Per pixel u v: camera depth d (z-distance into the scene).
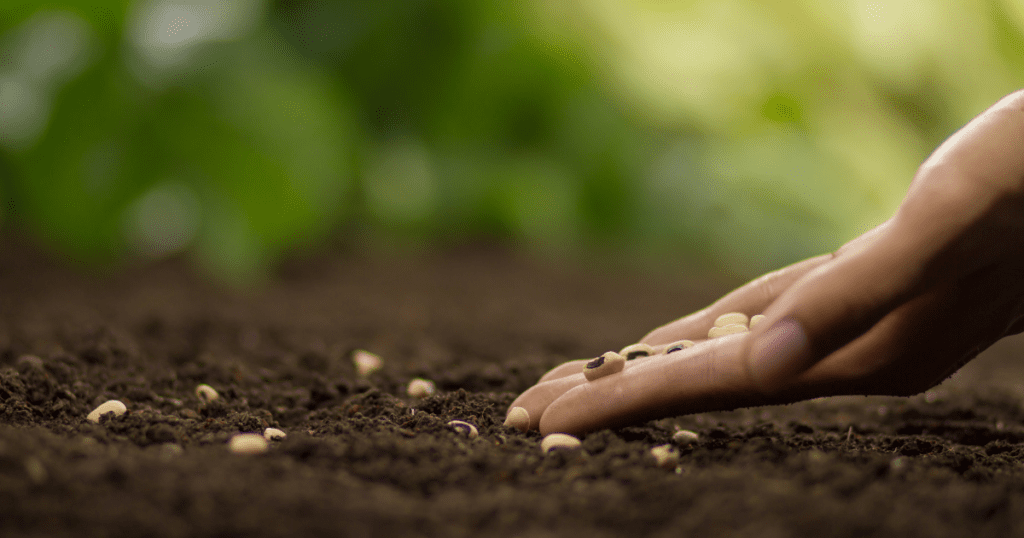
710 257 2.18
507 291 1.71
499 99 1.97
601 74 2.01
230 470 0.77
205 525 0.74
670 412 0.80
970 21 2.07
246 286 1.55
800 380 0.79
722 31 2.07
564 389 0.83
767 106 2.11
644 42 2.04
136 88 1.41
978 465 0.80
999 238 0.76
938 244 0.76
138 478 0.76
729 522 0.75
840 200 2.06
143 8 1.42
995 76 2.11
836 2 2.07
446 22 1.92
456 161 1.98
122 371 0.92
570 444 0.80
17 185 1.44
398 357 1.00
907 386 0.80
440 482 0.78
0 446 0.77
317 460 0.79
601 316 1.49
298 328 1.17
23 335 0.97
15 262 1.60
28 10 1.36
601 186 2.05
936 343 0.79
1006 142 0.76
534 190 1.97
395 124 1.97
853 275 0.76
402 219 1.89
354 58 1.91
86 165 1.41
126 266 1.65
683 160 2.12
